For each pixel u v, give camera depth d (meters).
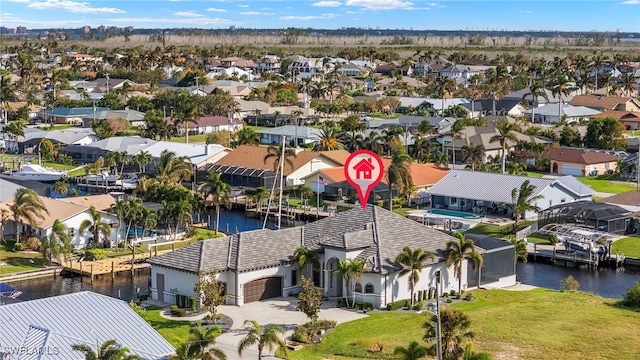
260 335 73.50
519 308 94.44
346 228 103.69
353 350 78.81
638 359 77.31
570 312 92.94
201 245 98.38
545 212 141.12
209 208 161.12
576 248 124.25
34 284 108.12
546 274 118.25
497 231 137.12
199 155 188.50
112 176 180.62
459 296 99.81
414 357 67.81
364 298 95.50
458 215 149.75
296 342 81.75
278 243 102.19
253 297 97.62
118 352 59.78
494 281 107.38
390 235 100.75
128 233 128.00
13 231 127.62
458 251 99.94
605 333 84.75
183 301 95.06
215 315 89.50
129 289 106.12
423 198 163.12
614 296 106.50
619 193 170.00
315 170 177.25
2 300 94.31
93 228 122.44
